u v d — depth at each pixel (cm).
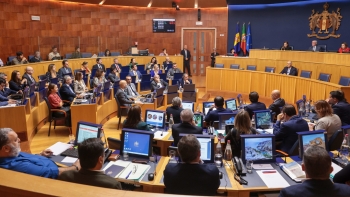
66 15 1299
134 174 306
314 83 795
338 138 381
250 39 1387
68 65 1028
